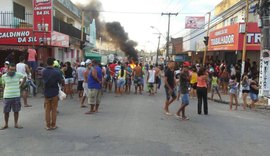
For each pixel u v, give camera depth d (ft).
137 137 29.07
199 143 27.76
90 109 43.52
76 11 128.98
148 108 48.85
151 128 33.27
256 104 57.36
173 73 42.37
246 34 67.31
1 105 48.93
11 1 77.41
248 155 24.64
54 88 31.86
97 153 23.88
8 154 23.54
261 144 28.30
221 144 27.73
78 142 27.02
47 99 31.76
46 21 75.36
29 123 34.88
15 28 74.74
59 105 50.31
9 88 31.94
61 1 102.27
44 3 75.10
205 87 44.42
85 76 47.65
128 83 74.13
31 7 90.99
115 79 72.23
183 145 26.86
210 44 97.91
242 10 88.48
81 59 115.75
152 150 24.95
